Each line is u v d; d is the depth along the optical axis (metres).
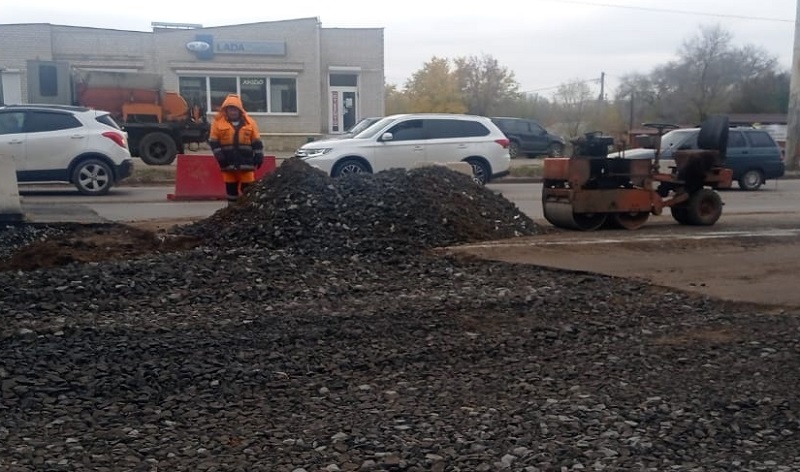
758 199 19.61
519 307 7.40
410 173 11.59
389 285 8.30
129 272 8.08
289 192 10.55
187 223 12.36
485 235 10.89
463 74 62.75
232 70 38.81
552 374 5.62
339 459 4.24
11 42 36.84
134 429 4.60
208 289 7.79
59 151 16.67
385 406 5.01
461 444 4.42
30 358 5.58
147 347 5.91
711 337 6.57
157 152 25.62
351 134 19.50
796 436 4.62
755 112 61.56
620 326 6.90
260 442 4.45
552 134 36.50
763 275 9.09
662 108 61.84
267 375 5.46
